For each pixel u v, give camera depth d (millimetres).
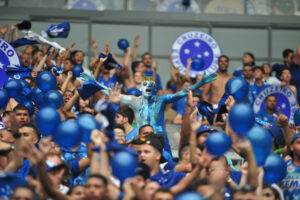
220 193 21578
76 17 57719
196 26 59125
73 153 28562
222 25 59219
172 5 59062
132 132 30906
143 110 30406
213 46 47250
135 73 44656
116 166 19812
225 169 24438
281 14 59719
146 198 20172
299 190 26297
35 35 37938
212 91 44969
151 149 24797
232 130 22172
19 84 31359
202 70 46688
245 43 59500
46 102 29812
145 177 22297
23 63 42719
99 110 21219
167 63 58688
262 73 43500
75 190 22016
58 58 40125
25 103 31359
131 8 58688
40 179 21375
